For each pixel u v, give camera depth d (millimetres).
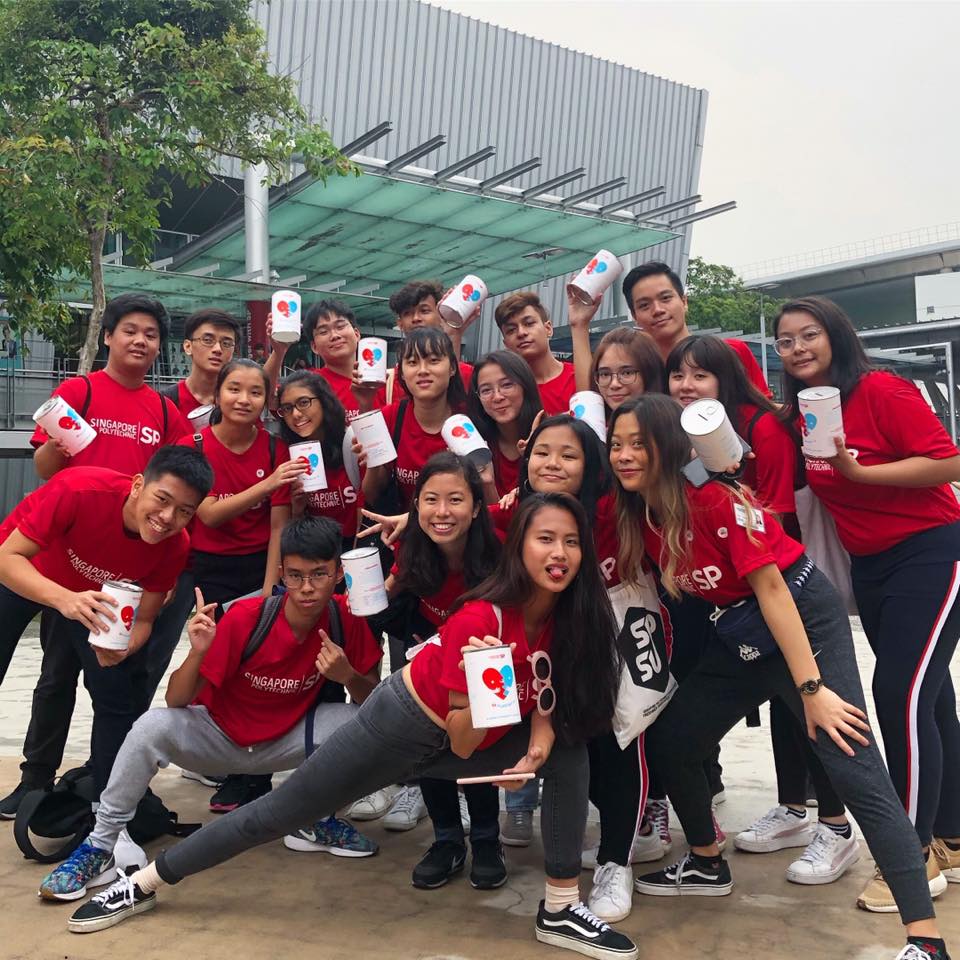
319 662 3246
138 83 10453
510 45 24438
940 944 2486
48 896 3049
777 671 2885
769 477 3293
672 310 3984
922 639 3006
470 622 2709
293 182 15844
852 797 2623
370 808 3977
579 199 17422
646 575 3104
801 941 2805
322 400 4027
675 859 3578
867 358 3232
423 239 18984
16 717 5836
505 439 3871
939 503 3121
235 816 2943
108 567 3279
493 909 3062
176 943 2787
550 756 2852
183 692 3213
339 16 21406
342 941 2809
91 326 10477
